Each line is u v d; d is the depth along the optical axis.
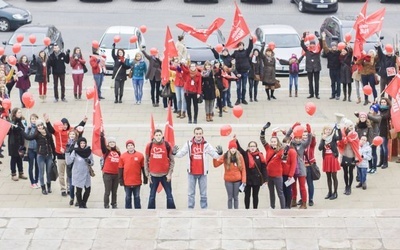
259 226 13.95
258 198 18.77
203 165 17.55
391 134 20.42
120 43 31.14
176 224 14.05
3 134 17.75
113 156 17.94
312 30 36.75
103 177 18.09
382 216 14.19
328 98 26.56
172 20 38.34
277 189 17.73
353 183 19.81
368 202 18.62
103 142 17.98
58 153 19.08
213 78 23.48
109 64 30.17
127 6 40.88
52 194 19.39
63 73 26.16
